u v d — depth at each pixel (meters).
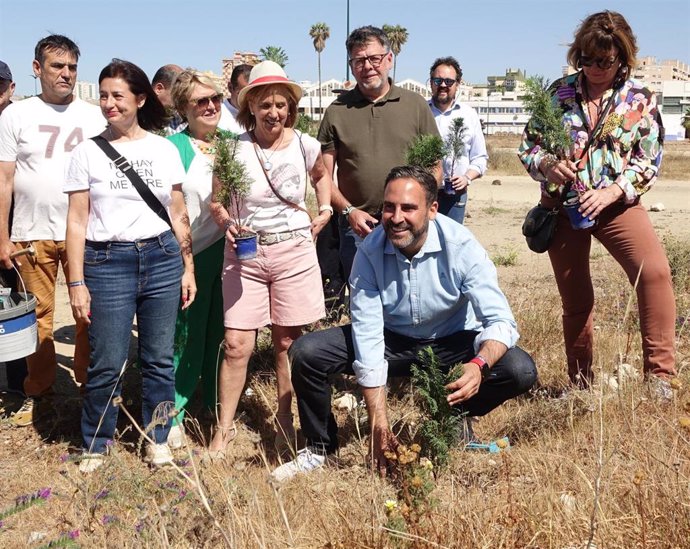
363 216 5.19
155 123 4.45
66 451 4.57
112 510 3.51
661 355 4.54
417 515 3.00
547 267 9.69
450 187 6.57
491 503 3.32
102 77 4.14
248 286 4.39
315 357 4.00
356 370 3.94
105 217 4.16
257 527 3.14
